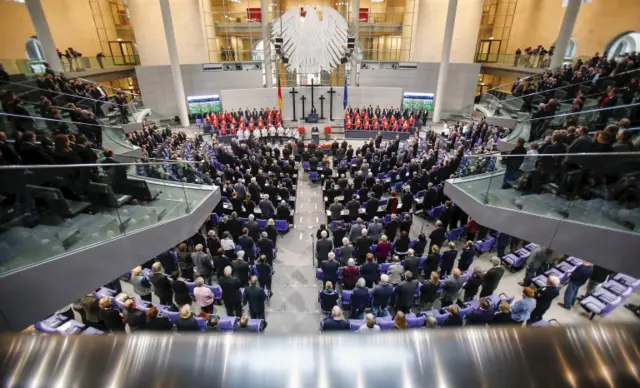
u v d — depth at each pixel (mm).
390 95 24969
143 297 7918
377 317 6789
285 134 21781
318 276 8109
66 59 18141
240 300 6969
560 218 6348
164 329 5520
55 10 21562
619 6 18188
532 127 11492
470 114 25312
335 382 757
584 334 834
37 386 715
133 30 25891
